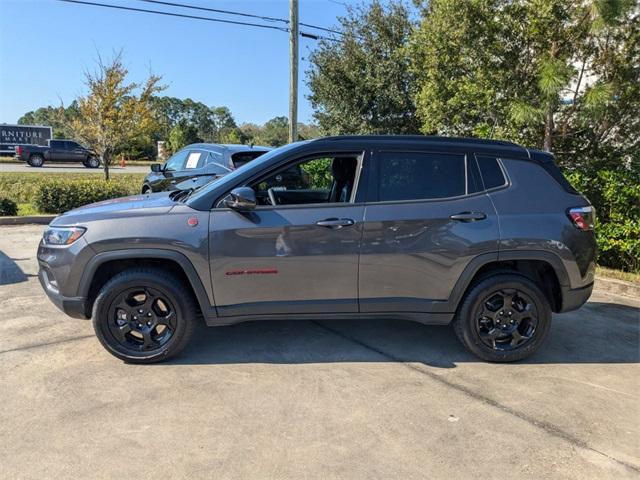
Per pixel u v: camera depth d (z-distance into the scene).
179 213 3.98
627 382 3.98
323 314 4.12
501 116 8.51
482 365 4.22
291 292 4.05
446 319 4.18
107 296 3.94
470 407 3.53
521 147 4.35
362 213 4.02
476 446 3.07
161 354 4.05
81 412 3.35
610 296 6.36
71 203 12.32
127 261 4.10
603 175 7.10
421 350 4.50
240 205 3.81
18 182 17.25
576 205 4.22
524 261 4.30
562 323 5.33
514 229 4.07
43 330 4.77
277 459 2.90
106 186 13.02
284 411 3.41
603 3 6.73
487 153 4.22
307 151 4.12
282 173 4.18
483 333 4.20
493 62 8.06
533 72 7.85
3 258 7.57
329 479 2.74
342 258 4.01
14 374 3.87
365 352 4.43
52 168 32.34
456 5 7.79
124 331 4.03
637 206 6.91
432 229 4.03
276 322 5.11
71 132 18.00
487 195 4.14
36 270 6.90
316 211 4.01
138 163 46.75
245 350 4.41
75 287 3.95
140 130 17.44
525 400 3.65
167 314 4.06
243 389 3.71
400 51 11.62
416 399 3.62
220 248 3.92
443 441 3.11
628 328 5.20
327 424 3.27
